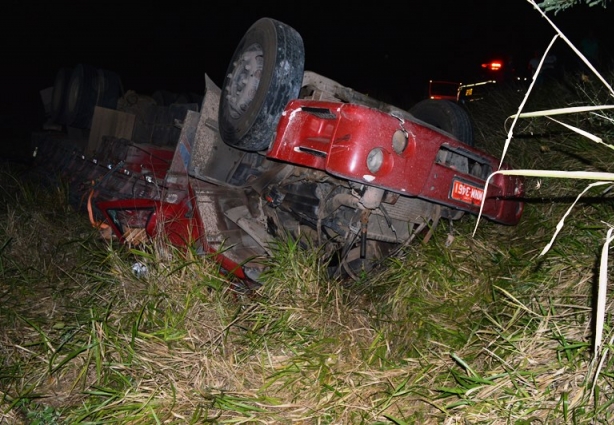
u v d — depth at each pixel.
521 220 5.23
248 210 4.86
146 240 4.86
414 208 4.70
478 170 4.82
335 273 4.71
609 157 5.21
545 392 2.99
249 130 4.34
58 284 4.84
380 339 3.92
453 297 4.24
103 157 6.36
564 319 3.46
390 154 3.90
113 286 4.42
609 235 1.89
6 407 3.44
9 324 4.25
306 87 4.80
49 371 3.62
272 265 4.48
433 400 3.24
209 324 4.00
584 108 1.97
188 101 7.36
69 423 3.29
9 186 7.12
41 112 17.31
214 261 4.47
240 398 3.39
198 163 4.96
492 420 2.94
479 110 7.92
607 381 2.93
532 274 4.14
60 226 6.05
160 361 3.67
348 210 4.60
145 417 3.28
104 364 3.62
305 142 4.08
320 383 3.50
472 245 4.84
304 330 3.95
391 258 4.60
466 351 3.63
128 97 7.23
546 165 5.81
